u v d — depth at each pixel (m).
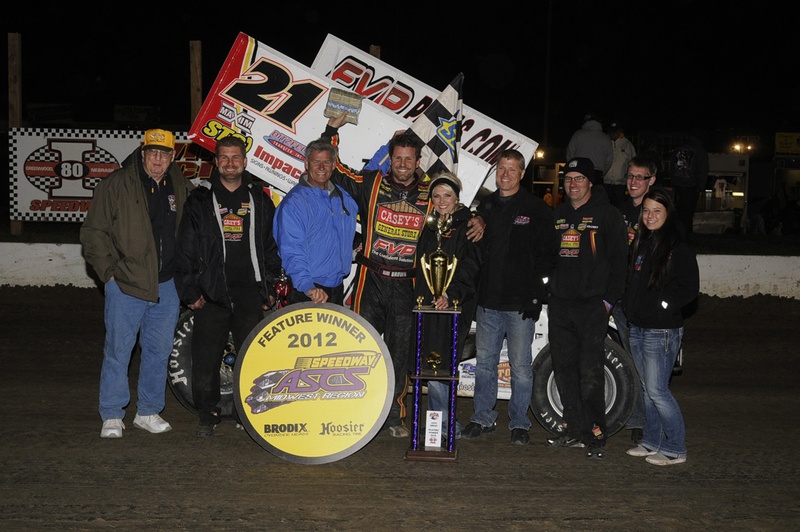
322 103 6.44
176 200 5.93
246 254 5.79
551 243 5.72
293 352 5.38
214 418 5.98
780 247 13.72
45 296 10.99
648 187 6.10
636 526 4.48
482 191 7.45
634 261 5.53
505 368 6.27
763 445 5.97
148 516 4.49
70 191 13.15
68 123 23.42
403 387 5.96
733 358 8.91
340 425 5.37
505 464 5.47
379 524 4.44
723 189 24.22
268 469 5.27
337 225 5.71
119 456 5.45
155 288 5.72
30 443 5.68
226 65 6.46
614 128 11.32
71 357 8.27
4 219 21.19
